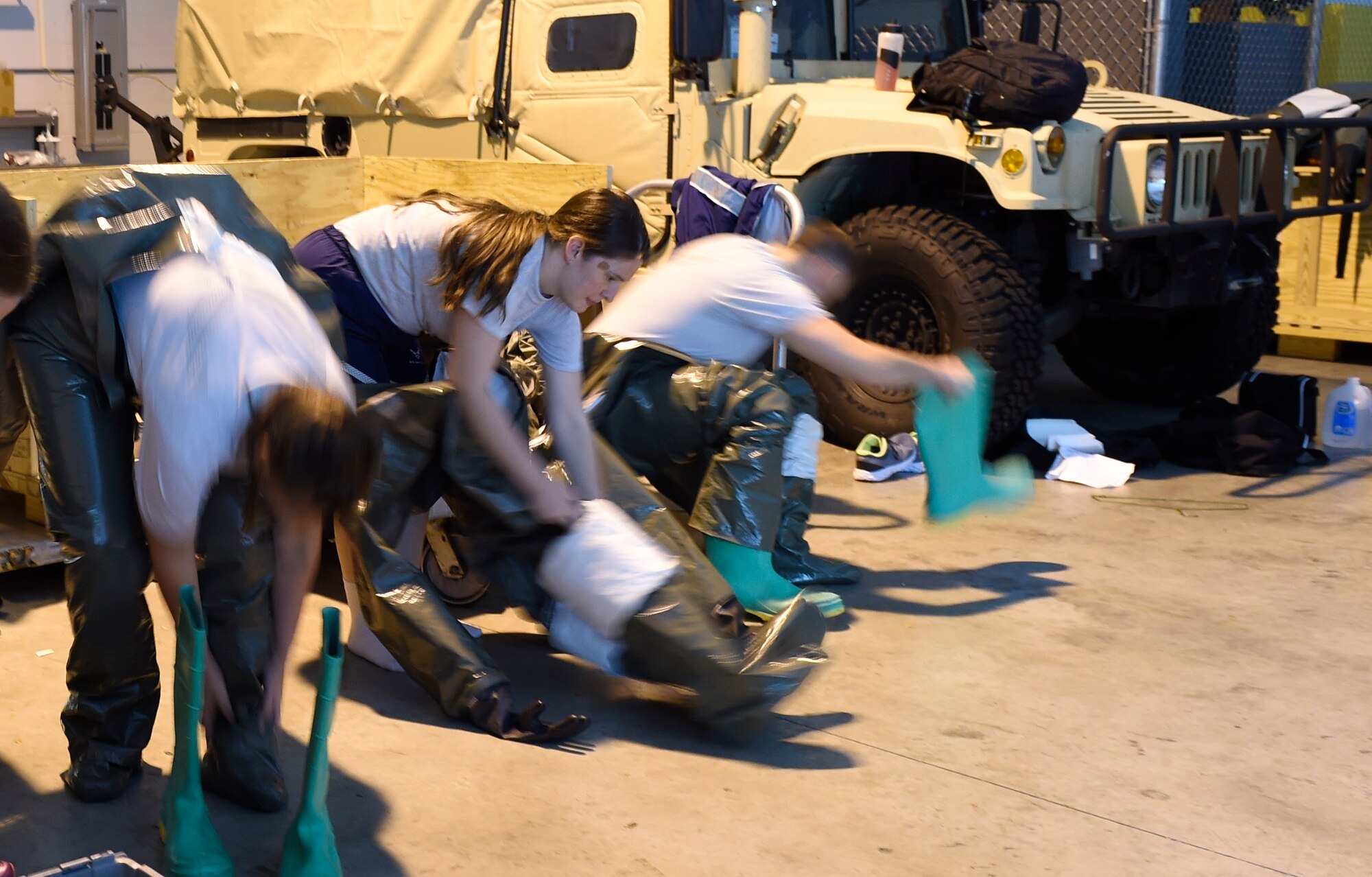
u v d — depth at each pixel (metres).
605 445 3.07
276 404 1.82
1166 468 5.14
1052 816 2.44
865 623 3.41
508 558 2.99
